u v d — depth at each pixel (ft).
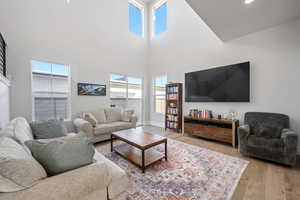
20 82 9.71
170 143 10.41
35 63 10.53
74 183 2.80
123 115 13.20
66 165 2.99
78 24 12.42
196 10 7.18
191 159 7.66
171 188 5.25
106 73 14.43
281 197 4.78
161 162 7.30
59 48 11.37
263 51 9.33
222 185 5.44
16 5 9.53
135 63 17.16
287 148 6.59
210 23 8.46
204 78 12.26
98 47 13.78
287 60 8.46
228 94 10.75
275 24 8.64
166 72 16.28
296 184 5.48
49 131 7.22
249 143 7.69
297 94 8.16
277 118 8.13
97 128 10.09
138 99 17.99
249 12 7.39
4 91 6.91
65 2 11.66
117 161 7.45
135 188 5.24
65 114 12.03
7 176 2.30
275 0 6.44
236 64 10.29
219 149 9.20
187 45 14.06
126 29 16.19
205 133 11.05
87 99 13.07
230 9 7.12
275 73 8.89
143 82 18.10
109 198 3.61
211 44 12.17
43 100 10.94
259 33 9.48
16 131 4.75
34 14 10.21
